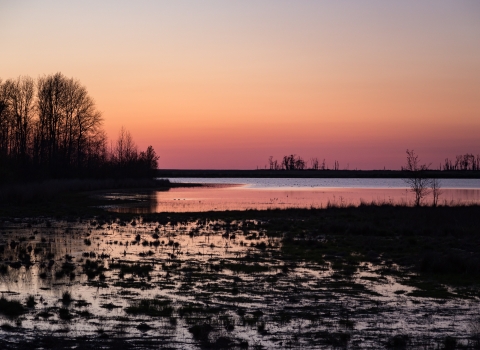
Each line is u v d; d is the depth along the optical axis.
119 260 21.06
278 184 135.00
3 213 39.72
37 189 51.19
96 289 16.06
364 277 18.80
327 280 18.20
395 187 118.00
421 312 14.34
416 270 20.20
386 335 12.28
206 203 57.22
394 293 16.50
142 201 58.69
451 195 79.81
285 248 25.03
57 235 28.44
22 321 12.73
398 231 31.23
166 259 21.50
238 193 81.81
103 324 12.60
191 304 14.64
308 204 57.03
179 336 11.86
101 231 30.61
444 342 11.64
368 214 42.16
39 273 18.23
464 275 19.30
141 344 11.29
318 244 26.06
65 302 14.50
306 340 11.81
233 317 13.52
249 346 11.34
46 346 11.01
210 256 22.48
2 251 22.67
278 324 13.01
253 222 36.75
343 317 13.74
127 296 15.34
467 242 26.97
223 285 17.09
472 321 13.52
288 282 17.77
